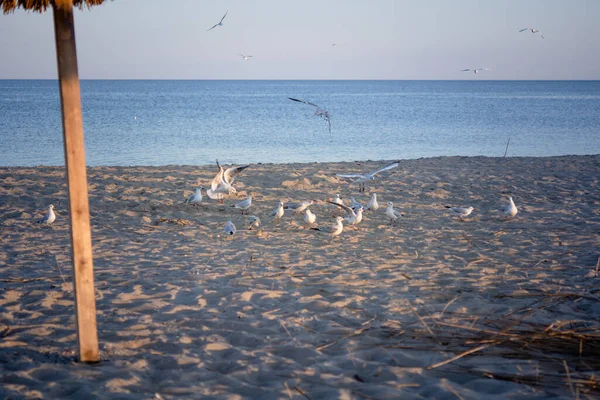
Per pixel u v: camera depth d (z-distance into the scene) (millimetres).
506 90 184750
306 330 6277
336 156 29344
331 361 5477
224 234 11484
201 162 26672
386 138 37594
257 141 35281
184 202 14281
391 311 6875
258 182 17578
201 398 4711
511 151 31469
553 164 22094
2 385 4855
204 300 7242
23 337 5980
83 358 5340
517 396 4750
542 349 5719
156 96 117938
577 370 5262
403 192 16594
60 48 4750
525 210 14211
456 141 35906
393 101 102188
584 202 15195
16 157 26578
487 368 5324
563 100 103562
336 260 9398
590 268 8734
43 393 4742
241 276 8359
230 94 139375
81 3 5504
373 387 4910
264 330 6270
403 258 9539
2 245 10203
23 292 7445
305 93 153375
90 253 5199
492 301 7277
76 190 5023
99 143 32688
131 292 7512
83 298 5234
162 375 5160
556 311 6859
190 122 49281
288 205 13008
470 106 82688
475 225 12523
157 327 6316
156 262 9133
